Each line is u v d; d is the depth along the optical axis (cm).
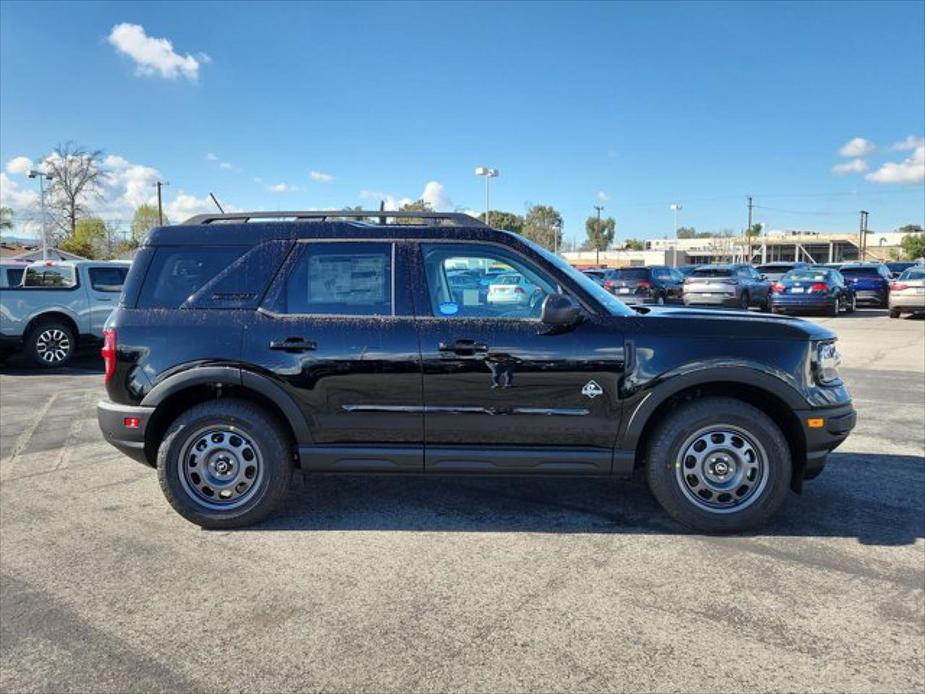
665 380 403
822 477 524
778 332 409
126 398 425
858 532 420
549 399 408
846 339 1484
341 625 318
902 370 1070
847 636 305
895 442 628
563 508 464
